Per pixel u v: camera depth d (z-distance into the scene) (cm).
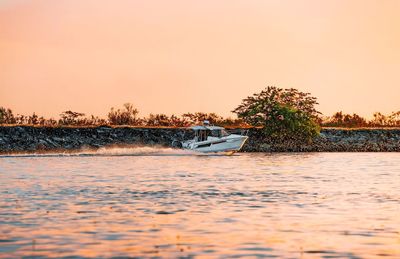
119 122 13175
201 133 10388
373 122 14638
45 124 12456
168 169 7525
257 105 12794
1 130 11556
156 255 2833
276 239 3155
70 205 4247
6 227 3409
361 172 7169
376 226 3500
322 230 3381
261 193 5012
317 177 6500
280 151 12319
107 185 5575
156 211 4012
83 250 2908
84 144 11681
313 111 12825
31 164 8300
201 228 3422
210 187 5462
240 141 10369
